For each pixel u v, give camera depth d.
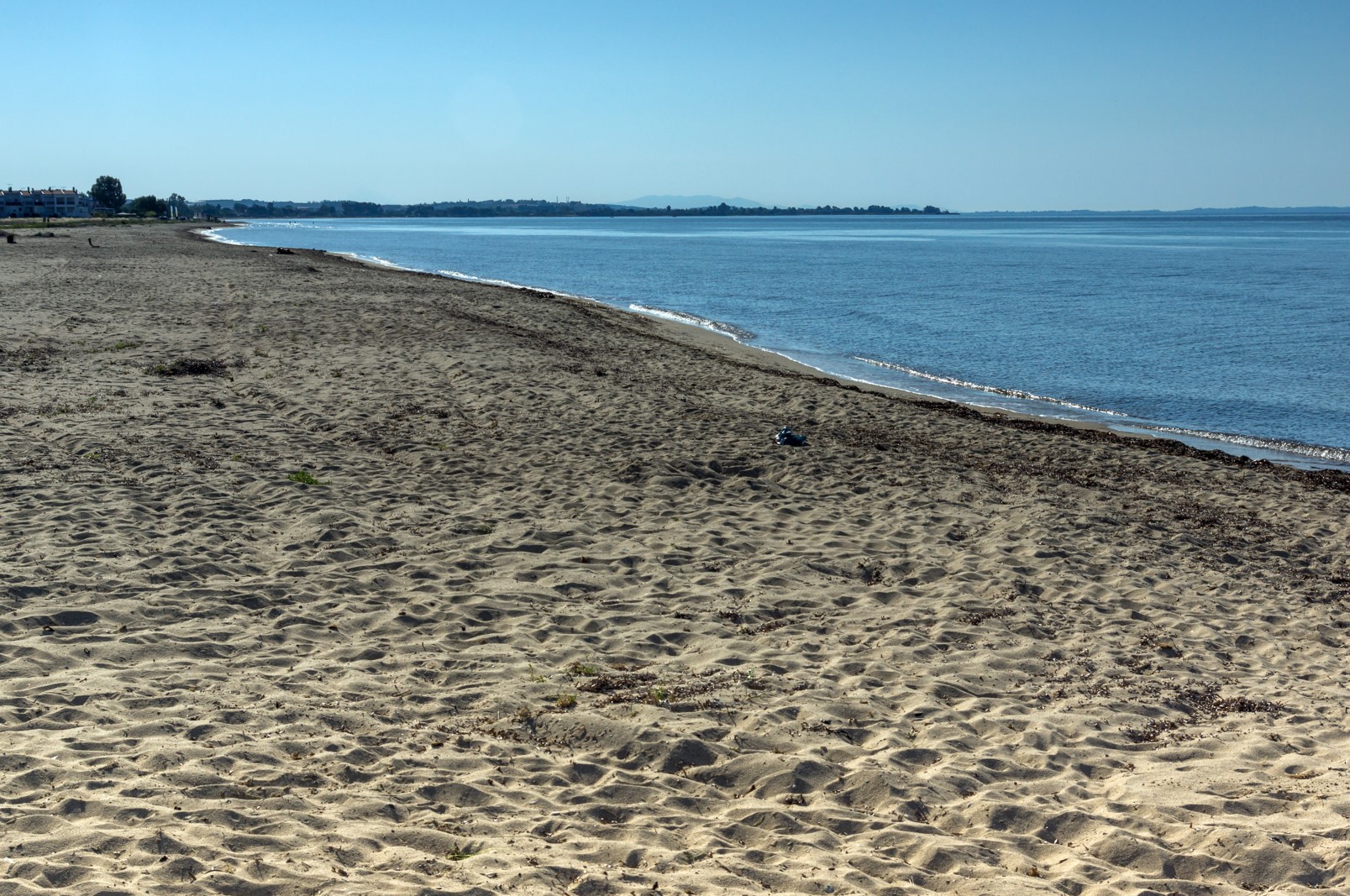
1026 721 6.89
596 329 28.31
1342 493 14.61
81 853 4.49
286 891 4.33
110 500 10.48
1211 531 12.25
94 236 73.69
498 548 9.98
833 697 7.11
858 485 13.16
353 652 7.46
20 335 20.72
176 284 33.03
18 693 6.35
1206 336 34.16
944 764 6.17
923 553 10.55
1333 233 183.62
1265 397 23.92
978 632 8.53
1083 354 30.14
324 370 18.53
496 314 28.89
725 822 5.38
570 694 6.88
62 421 13.77
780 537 10.84
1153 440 17.97
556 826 5.21
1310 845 5.25
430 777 5.65
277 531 10.07
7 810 4.88
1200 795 5.84
